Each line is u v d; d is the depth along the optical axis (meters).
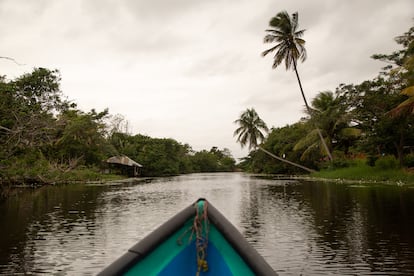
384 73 28.75
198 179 52.16
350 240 9.12
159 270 3.08
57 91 25.45
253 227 11.12
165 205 17.41
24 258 7.95
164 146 75.88
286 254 7.98
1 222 12.53
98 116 45.53
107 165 55.56
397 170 28.91
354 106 31.69
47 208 16.30
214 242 3.16
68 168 35.66
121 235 10.23
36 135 20.17
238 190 26.88
